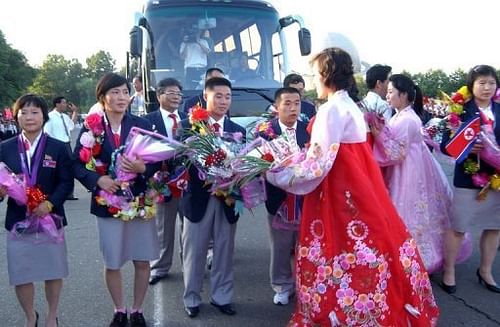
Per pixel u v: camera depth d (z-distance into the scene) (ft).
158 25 23.81
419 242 13.82
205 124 11.97
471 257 17.03
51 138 11.18
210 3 24.49
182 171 11.97
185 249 12.58
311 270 10.19
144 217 11.39
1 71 141.69
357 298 9.73
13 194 10.29
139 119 12.03
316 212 10.27
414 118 13.50
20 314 12.92
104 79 11.30
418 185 13.76
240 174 10.91
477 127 13.02
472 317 12.49
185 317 12.70
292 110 12.81
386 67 14.62
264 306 13.32
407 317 10.02
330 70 10.23
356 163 10.01
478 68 13.30
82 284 14.98
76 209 26.16
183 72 23.41
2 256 17.75
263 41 24.90
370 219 9.77
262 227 21.34
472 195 13.52
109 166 11.31
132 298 13.99
